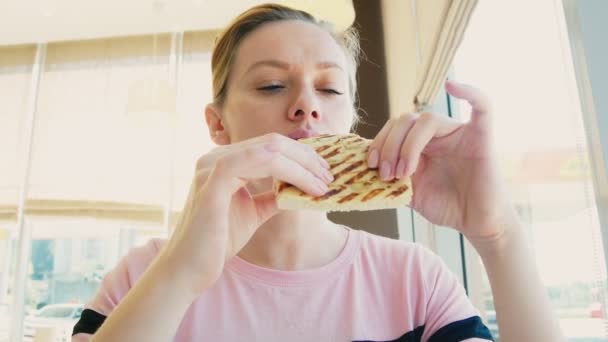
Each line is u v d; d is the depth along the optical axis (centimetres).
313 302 95
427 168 86
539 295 81
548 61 113
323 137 87
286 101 92
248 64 96
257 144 73
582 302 102
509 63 141
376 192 73
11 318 449
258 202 86
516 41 135
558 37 107
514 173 144
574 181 103
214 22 471
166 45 492
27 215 465
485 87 165
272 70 93
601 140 70
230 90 102
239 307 94
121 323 67
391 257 105
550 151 115
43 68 500
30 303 456
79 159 470
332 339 92
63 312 452
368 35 323
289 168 71
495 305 83
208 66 479
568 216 108
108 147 470
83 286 454
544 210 122
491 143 79
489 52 159
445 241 206
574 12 75
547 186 119
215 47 115
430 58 171
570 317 109
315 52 94
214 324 92
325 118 95
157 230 449
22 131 488
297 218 99
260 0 422
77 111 484
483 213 81
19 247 464
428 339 96
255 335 91
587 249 99
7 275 462
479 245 85
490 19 156
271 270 98
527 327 78
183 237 72
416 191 86
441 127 76
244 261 99
